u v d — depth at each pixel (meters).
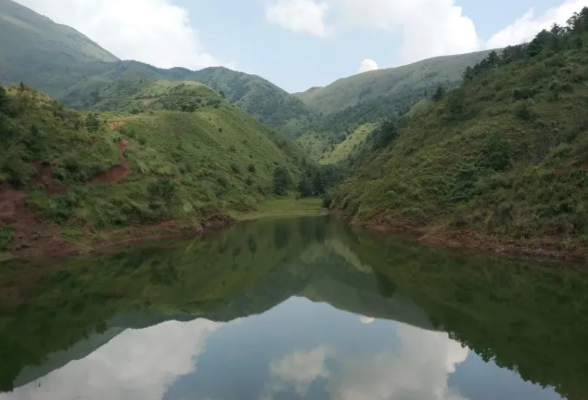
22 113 52.88
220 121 122.38
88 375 18.06
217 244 55.72
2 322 25.06
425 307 28.25
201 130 103.12
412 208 60.69
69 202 47.88
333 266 43.81
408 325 24.62
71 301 29.69
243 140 122.62
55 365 19.12
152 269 40.72
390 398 15.92
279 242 58.31
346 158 167.12
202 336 22.95
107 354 20.36
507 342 21.62
